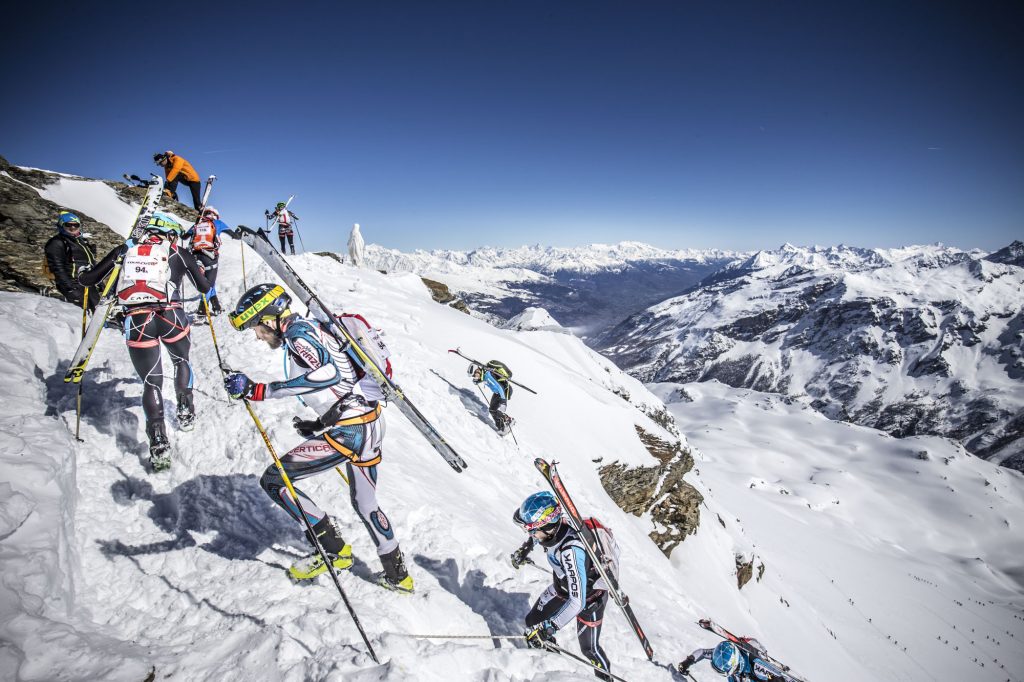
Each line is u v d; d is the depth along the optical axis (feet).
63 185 41.73
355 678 9.87
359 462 12.87
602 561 14.64
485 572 17.08
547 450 44.32
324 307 12.72
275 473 12.46
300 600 12.56
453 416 34.68
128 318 16.01
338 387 12.56
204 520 14.82
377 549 13.32
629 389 87.92
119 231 40.73
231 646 11.01
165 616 12.01
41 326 20.38
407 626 12.87
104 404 18.08
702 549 72.49
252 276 36.37
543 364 57.16
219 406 19.06
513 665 12.62
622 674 15.75
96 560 13.00
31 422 13.99
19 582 9.49
